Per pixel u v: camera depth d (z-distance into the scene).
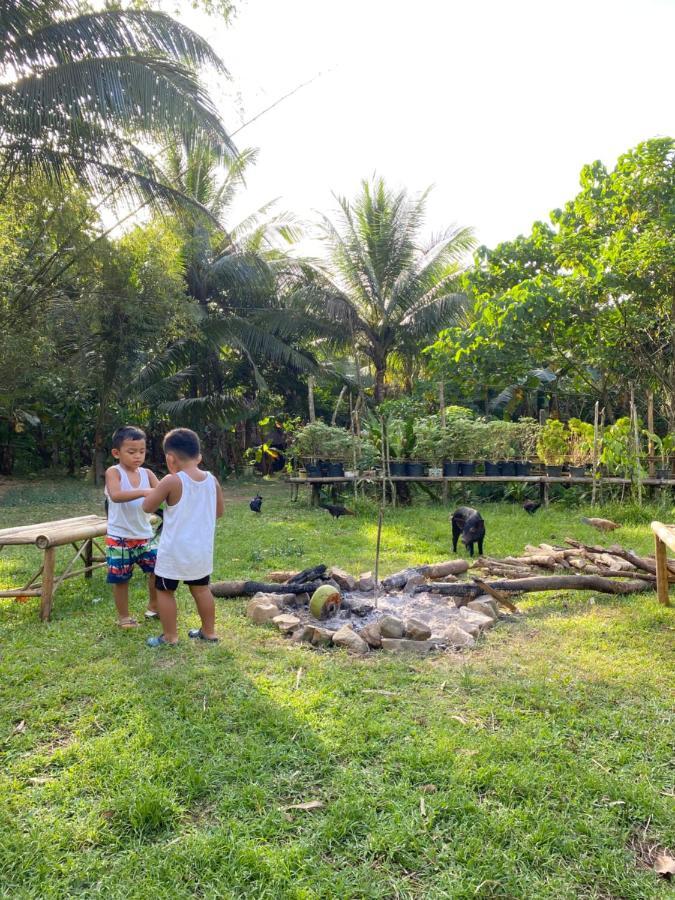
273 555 6.96
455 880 2.02
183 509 3.93
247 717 3.06
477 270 13.79
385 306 18.88
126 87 9.12
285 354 17.97
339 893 1.96
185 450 3.95
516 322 11.85
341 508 10.08
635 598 5.16
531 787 2.46
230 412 17.06
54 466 20.19
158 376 17.17
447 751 2.71
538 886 2.00
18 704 3.22
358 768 2.62
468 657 3.88
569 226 13.04
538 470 11.59
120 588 4.44
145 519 4.57
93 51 9.29
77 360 14.50
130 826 2.27
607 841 2.19
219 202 18.84
